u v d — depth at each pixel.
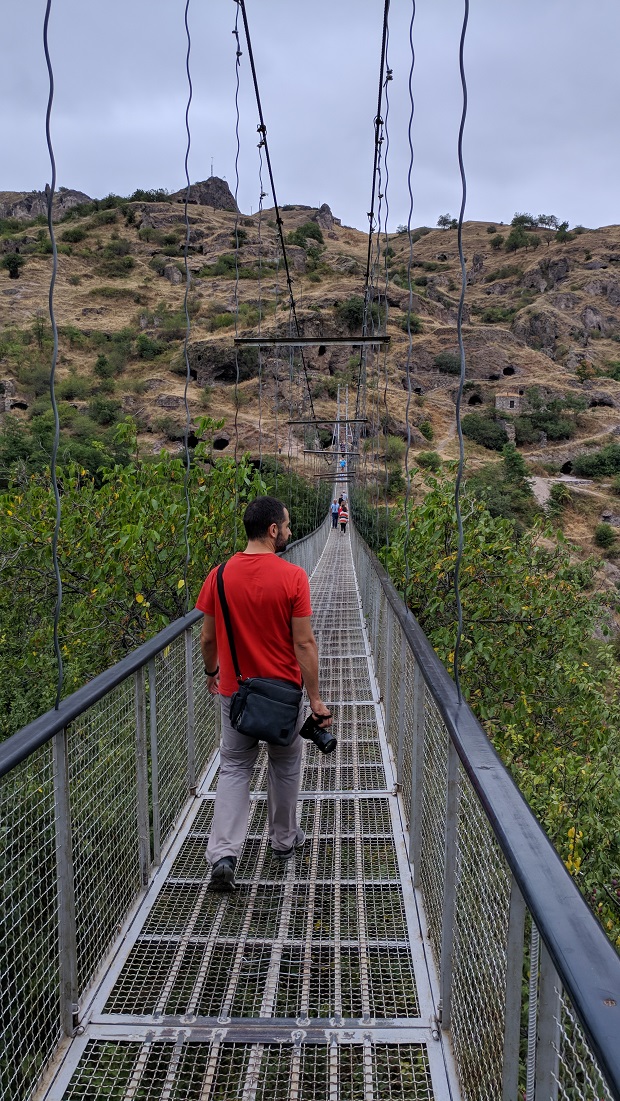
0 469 11.80
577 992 0.83
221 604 2.69
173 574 7.14
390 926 2.68
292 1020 2.20
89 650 7.52
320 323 59.69
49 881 1.96
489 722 8.48
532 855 1.18
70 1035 2.11
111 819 2.51
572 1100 1.04
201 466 7.42
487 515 9.07
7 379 57.25
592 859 6.12
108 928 2.47
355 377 54.91
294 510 16.58
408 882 2.95
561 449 62.91
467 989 1.87
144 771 2.88
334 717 5.29
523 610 8.77
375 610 6.52
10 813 1.73
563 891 1.07
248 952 2.54
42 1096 1.91
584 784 6.80
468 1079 1.82
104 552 7.55
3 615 8.24
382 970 2.42
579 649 9.10
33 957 1.85
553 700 8.92
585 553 46.22
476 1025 1.75
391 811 3.63
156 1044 2.10
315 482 24.47
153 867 3.03
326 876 3.03
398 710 3.94
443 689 2.13
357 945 2.57
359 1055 2.06
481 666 8.99
